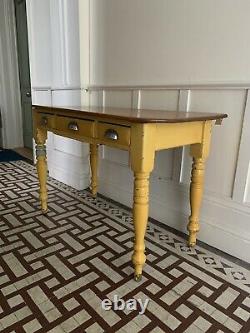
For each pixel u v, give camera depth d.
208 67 1.39
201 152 1.29
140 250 1.16
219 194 1.45
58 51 2.19
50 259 1.34
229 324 0.99
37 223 1.70
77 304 1.06
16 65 3.71
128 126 1.05
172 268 1.29
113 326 0.96
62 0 2.04
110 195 2.12
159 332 0.95
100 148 2.12
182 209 1.64
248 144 1.29
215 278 1.23
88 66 2.08
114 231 1.62
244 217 1.36
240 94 1.29
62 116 1.42
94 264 1.31
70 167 2.36
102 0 1.86
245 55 1.24
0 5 3.46
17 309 1.02
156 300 1.09
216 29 1.32
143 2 1.62
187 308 1.05
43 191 1.79
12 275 1.21
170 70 1.56
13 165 3.03
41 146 1.71
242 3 1.22
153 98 1.68
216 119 1.23
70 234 1.58
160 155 1.70
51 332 0.93
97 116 1.16
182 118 1.04
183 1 1.43
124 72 1.83
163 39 1.56
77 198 2.10
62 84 2.24
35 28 2.46
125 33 1.76
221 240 1.45
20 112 3.91
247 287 1.18
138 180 1.07
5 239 1.51
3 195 2.13
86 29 2.00
